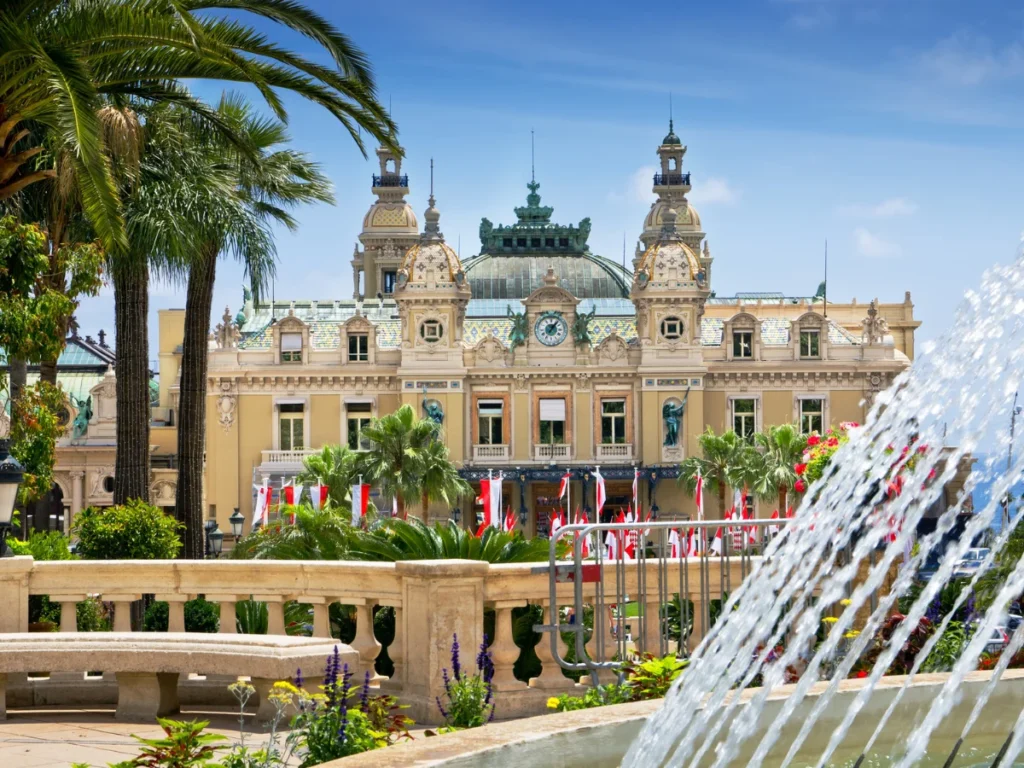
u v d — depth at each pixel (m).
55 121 20.36
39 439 24.28
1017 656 10.44
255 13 21.22
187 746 8.02
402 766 6.50
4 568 13.03
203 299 33.56
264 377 94.81
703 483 81.94
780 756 7.57
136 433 31.27
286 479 92.62
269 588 12.91
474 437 95.62
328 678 9.23
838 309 110.88
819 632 12.23
